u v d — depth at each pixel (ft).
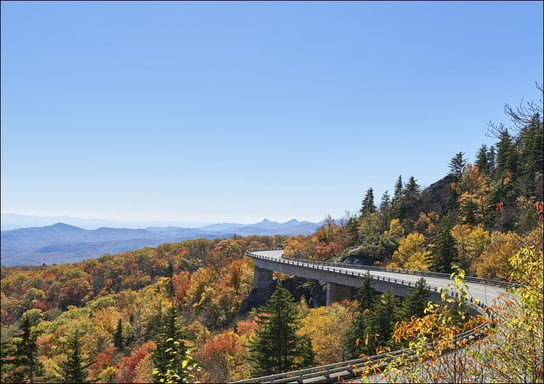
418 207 346.33
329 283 208.44
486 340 21.71
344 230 361.71
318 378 59.57
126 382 173.17
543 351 20.11
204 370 129.49
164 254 550.36
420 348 21.17
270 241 602.85
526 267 23.38
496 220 220.02
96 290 485.56
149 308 274.77
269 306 92.02
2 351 76.48
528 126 39.14
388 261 249.55
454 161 373.40
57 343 201.98
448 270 182.29
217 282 368.27
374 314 102.17
